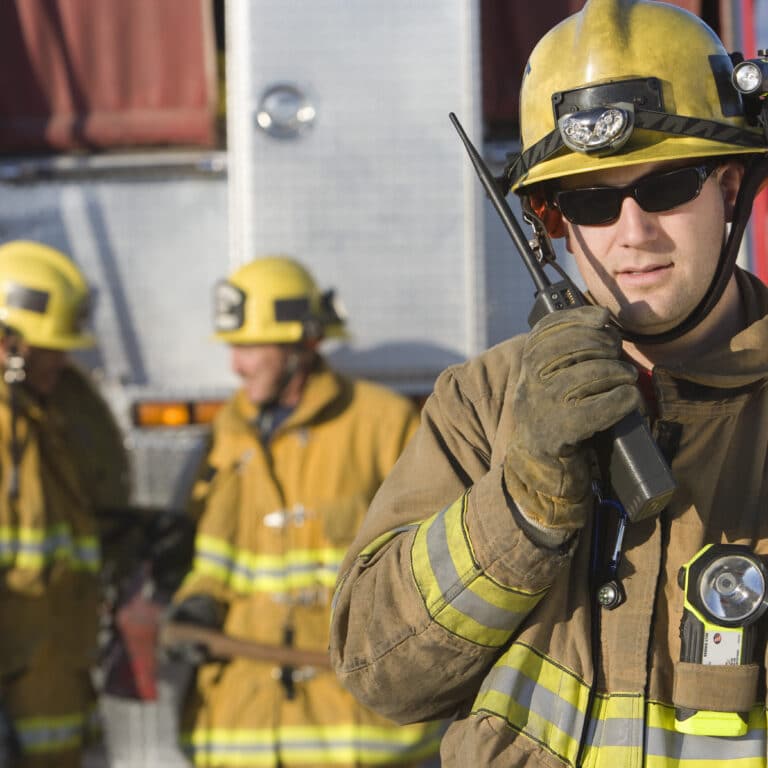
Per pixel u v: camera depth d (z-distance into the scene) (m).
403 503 3.94
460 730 3.76
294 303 8.89
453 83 9.05
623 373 3.38
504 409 3.87
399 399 8.96
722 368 3.69
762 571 3.49
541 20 9.63
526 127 4.03
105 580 9.78
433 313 9.10
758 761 3.53
